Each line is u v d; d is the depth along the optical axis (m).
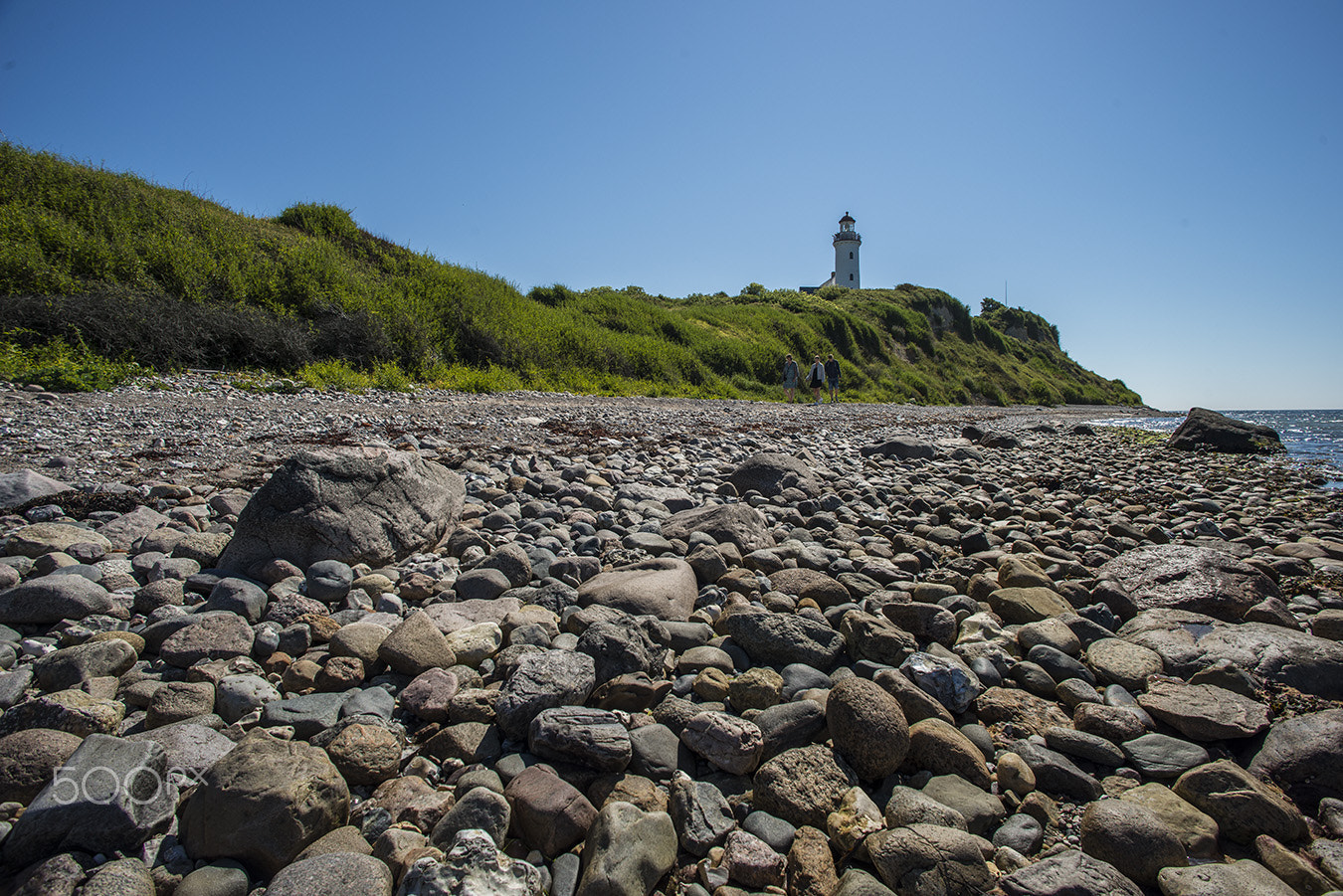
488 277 21.16
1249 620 3.15
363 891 1.45
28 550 3.14
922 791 2.01
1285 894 1.62
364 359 12.95
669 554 3.91
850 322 39.59
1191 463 10.55
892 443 9.45
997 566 4.05
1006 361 54.34
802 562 3.89
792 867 1.69
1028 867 1.68
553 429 9.02
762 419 14.07
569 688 2.21
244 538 3.21
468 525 4.23
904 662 2.55
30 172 13.43
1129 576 3.71
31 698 2.02
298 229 18.17
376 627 2.62
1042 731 2.34
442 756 2.04
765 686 2.37
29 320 9.11
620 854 1.61
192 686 2.16
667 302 40.72
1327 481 8.86
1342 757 2.04
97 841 1.57
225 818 1.58
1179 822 1.88
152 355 9.79
